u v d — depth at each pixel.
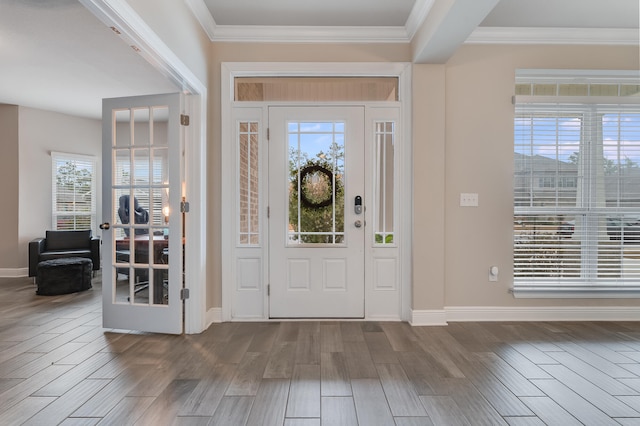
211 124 3.25
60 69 3.93
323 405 1.86
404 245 3.26
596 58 3.27
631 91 3.38
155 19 2.19
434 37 2.66
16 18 2.87
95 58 3.64
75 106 5.37
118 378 2.16
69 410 1.81
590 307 3.27
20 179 5.32
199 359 2.43
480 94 3.24
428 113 3.17
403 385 2.08
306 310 3.31
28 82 4.34
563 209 3.31
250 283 3.31
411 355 2.50
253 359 2.43
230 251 3.27
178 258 2.92
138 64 3.80
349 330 3.02
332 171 3.33
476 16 2.36
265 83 3.54
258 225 3.32
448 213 3.25
